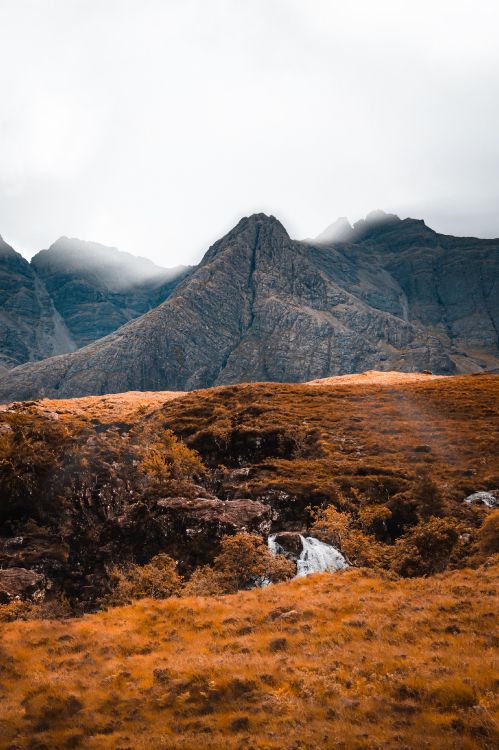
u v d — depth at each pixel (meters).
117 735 16.92
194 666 20.23
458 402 100.06
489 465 69.00
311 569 44.94
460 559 40.94
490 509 54.75
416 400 104.19
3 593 40.97
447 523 42.19
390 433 85.31
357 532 50.47
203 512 50.38
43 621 27.28
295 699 17.20
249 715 16.83
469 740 13.98
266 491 60.91
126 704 18.55
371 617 23.11
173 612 27.02
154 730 17.02
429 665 18.00
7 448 54.69
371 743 14.41
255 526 50.34
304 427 85.88
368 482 63.69
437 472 68.00
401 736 14.59
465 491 61.69
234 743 15.48
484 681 16.39
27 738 17.31
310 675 18.55
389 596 25.97
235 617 25.28
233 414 96.50
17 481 51.91
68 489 52.88
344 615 24.06
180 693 18.78
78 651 23.31
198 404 107.25
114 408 119.00
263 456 78.06
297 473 67.94
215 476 70.00
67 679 20.44
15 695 19.86
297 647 21.23
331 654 20.06
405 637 20.84
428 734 14.59
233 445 80.31
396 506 56.59
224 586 39.56
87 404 125.75
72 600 44.28
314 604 25.73
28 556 46.34
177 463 66.56
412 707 15.79
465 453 74.25
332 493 60.44
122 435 87.88
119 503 53.09
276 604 26.61
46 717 18.31
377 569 33.59
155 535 49.53
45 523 50.84
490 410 93.12
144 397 142.00
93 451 58.34
